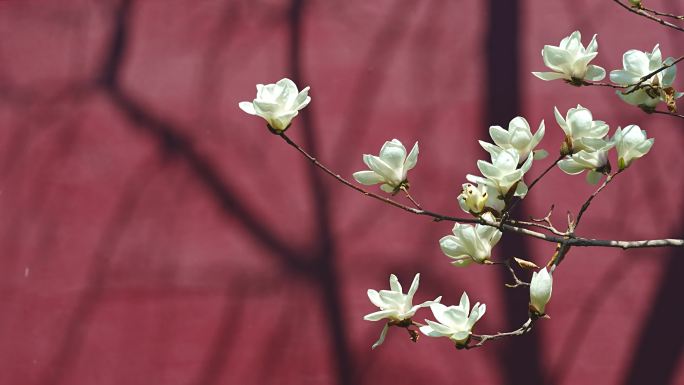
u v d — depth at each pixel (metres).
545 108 6.32
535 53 6.39
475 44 6.47
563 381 6.09
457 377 6.17
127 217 6.60
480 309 2.54
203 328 6.41
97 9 6.88
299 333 6.33
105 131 6.73
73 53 6.86
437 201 6.33
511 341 6.16
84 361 6.48
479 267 6.22
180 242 6.52
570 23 6.38
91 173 6.69
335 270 6.35
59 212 6.67
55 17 6.92
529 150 2.63
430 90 6.48
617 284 6.11
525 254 6.19
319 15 6.66
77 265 6.59
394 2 6.61
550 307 6.16
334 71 6.59
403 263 6.30
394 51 6.55
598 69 2.81
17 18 6.95
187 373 6.38
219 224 6.50
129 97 6.75
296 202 6.46
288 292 6.37
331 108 6.54
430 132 6.43
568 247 2.70
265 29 6.70
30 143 6.78
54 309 6.55
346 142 6.49
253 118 6.59
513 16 6.45
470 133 6.39
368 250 6.34
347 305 6.30
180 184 6.59
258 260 6.43
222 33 6.73
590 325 6.11
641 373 6.03
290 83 2.59
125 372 6.43
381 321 6.26
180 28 6.78
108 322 6.49
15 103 6.84
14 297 6.60
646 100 2.98
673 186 6.14
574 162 2.82
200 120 6.64
